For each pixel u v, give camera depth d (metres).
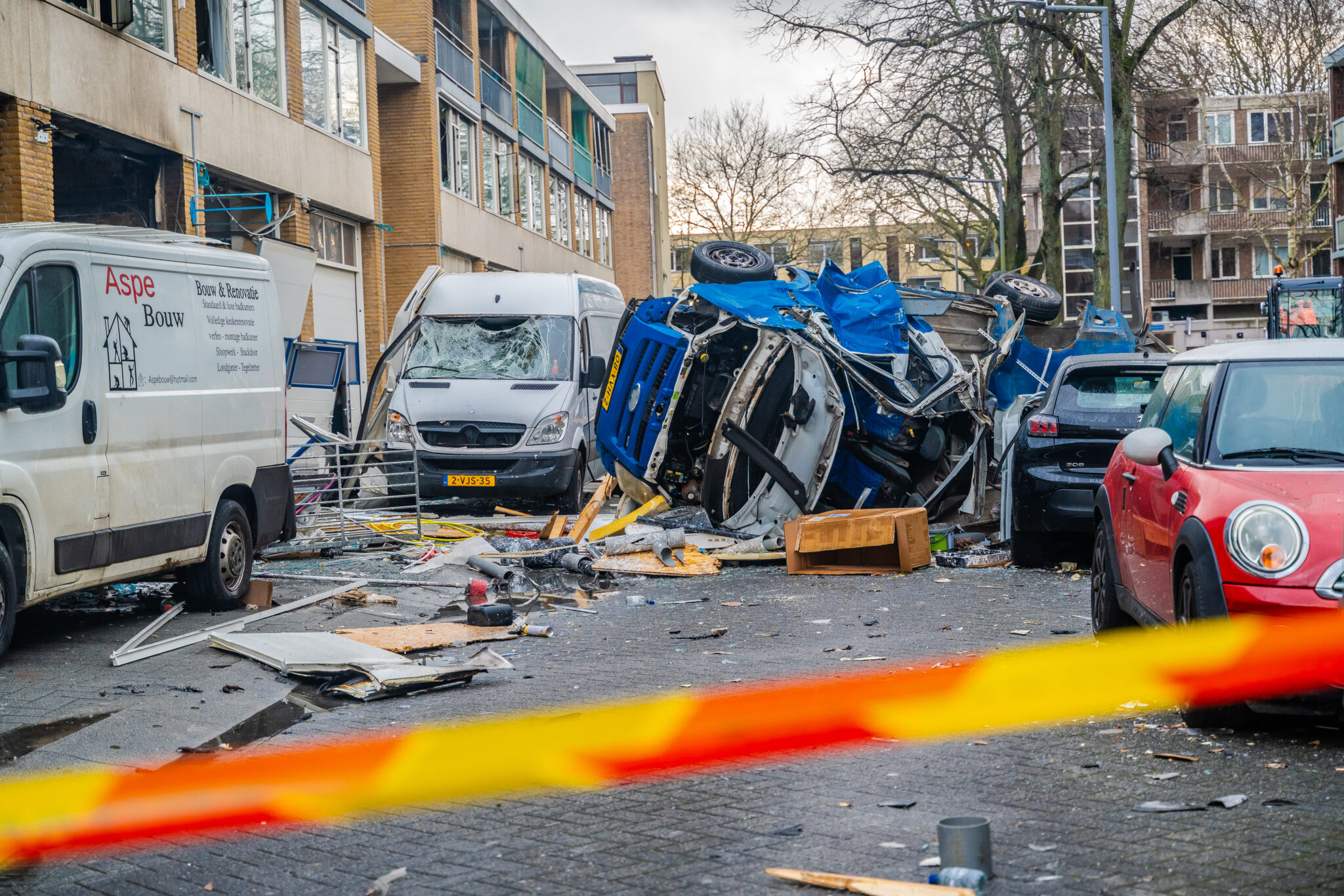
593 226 55.91
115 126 18.59
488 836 4.66
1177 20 31.58
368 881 4.22
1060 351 17.53
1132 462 7.36
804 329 13.98
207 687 7.31
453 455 17.70
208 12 22.16
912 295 15.97
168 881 4.30
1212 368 6.75
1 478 7.58
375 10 34.12
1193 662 5.74
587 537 14.55
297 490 15.16
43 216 16.94
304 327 26.03
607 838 4.57
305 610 10.13
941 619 9.59
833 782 5.22
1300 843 4.23
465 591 11.31
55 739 6.21
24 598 7.86
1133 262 76.31
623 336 15.12
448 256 36.47
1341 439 6.14
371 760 5.80
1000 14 29.50
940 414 14.38
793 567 12.60
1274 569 5.45
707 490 14.17
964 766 5.38
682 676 7.63
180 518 9.35
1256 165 74.50
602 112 56.44
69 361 8.31
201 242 10.34
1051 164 34.16
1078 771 5.24
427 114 34.25
